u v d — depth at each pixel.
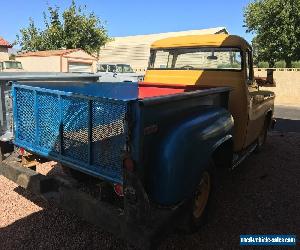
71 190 3.05
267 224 3.89
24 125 3.68
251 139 5.62
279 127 10.55
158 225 2.61
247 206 4.30
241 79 4.77
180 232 3.39
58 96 3.21
